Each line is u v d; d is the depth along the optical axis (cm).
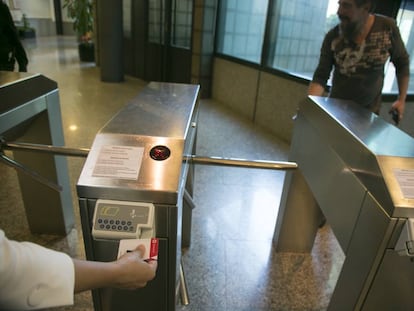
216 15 448
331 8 288
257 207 215
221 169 263
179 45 503
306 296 149
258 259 169
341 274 95
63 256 53
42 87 142
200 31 446
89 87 507
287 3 336
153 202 74
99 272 58
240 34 416
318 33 306
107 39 524
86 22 703
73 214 181
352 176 93
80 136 307
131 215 72
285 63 350
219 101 470
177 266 89
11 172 235
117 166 76
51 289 49
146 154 78
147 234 73
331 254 177
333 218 104
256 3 377
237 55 430
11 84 125
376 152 84
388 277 80
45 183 124
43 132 150
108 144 79
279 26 350
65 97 442
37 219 171
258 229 193
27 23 1037
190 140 102
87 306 135
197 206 212
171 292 90
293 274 161
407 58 166
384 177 77
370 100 174
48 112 146
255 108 387
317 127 126
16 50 233
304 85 308
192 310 138
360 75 168
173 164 77
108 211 73
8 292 46
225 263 165
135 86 532
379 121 113
